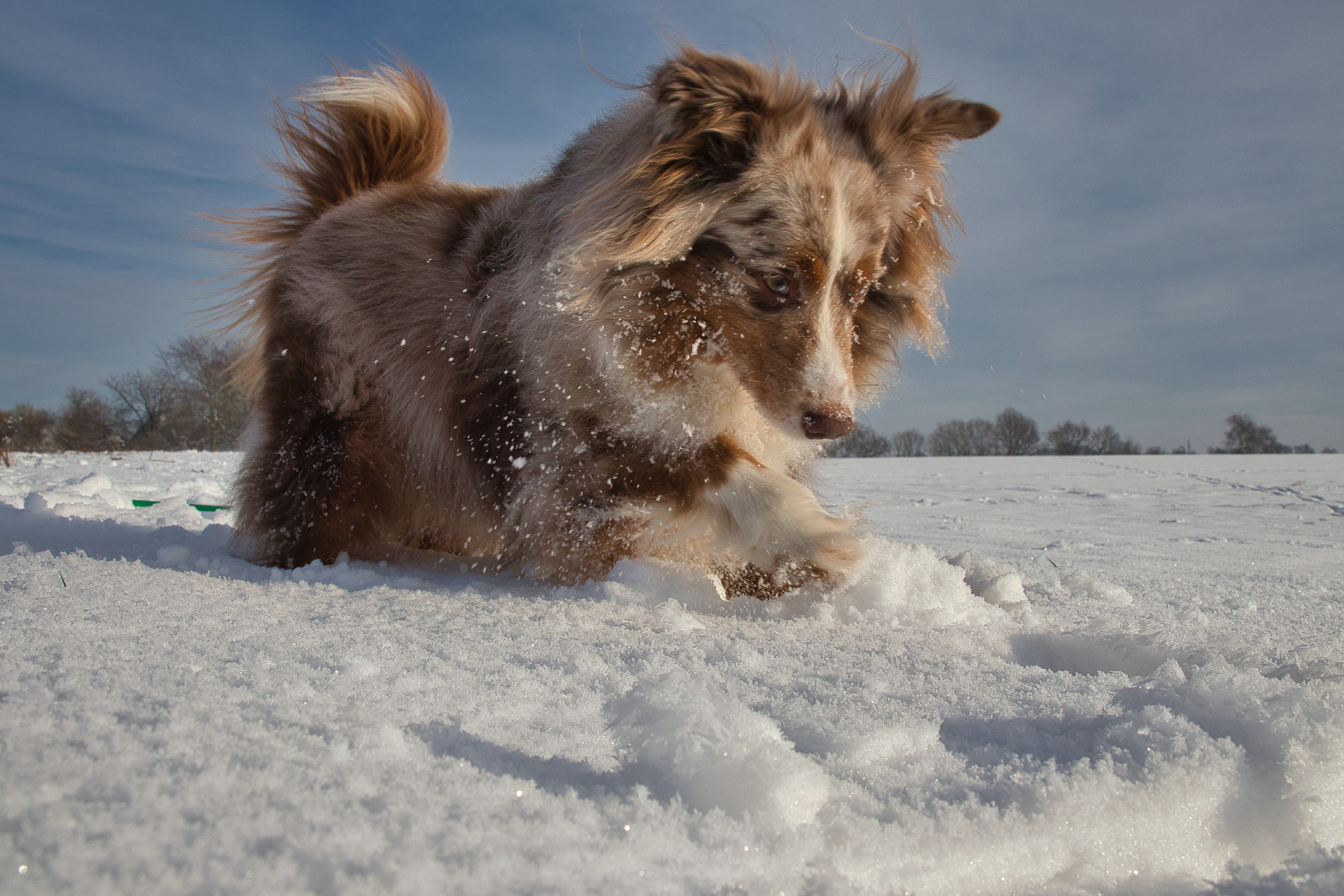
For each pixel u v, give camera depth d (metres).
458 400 4.07
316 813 1.11
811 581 3.33
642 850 1.09
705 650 2.22
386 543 4.57
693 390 3.52
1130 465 23.23
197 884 0.95
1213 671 1.83
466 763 1.33
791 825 1.20
